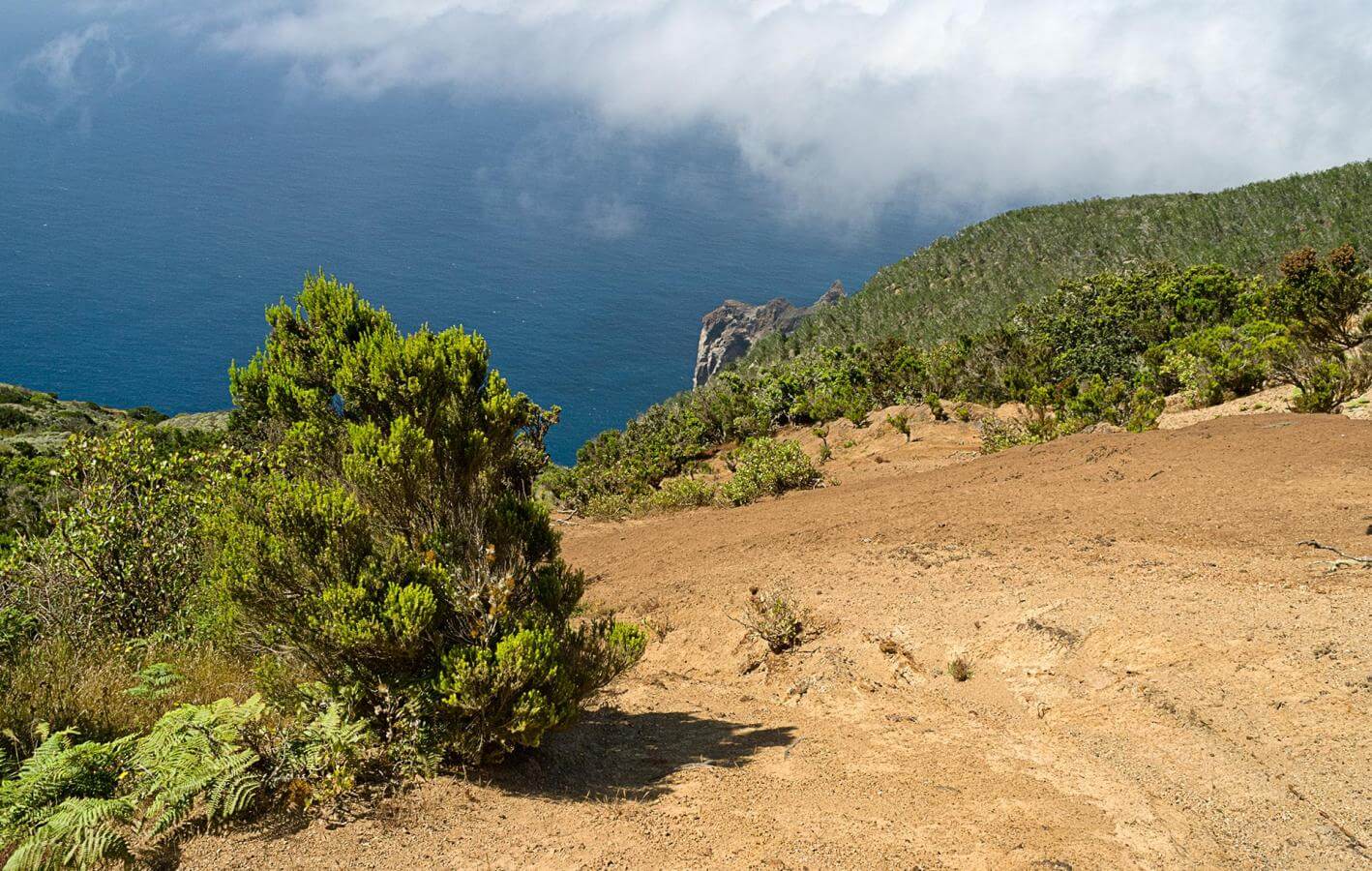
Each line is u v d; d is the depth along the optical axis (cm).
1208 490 925
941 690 604
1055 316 4188
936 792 444
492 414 600
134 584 850
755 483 1958
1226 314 3562
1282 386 1822
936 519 1049
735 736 589
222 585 523
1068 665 575
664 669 822
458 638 540
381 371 580
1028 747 489
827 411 3850
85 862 381
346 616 500
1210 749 428
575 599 601
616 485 3045
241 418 800
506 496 611
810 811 438
